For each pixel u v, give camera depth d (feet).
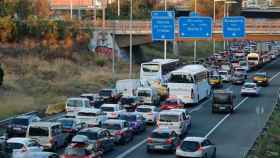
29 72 455.63
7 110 315.99
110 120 255.70
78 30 581.94
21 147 202.08
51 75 463.83
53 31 549.95
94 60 556.10
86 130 225.76
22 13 600.39
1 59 466.70
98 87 445.37
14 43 515.91
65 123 250.37
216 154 228.43
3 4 578.66
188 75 378.32
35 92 393.70
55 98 380.17
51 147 226.79
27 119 254.06
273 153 230.89
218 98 350.23
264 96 434.71
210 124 308.19
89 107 311.47
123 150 237.45
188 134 277.64
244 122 314.96
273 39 599.57
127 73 539.29
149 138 231.50
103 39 595.47
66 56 535.60
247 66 615.16
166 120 267.18
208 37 450.30
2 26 512.22
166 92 410.11
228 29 474.08
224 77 533.14
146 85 406.21
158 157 222.69
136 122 276.21
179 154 208.85
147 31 608.60
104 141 225.97
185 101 376.68
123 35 608.19
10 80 409.69
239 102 400.26
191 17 450.30
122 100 345.72
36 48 521.24
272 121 301.43
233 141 257.96
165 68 436.76
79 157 195.00
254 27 595.47
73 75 483.10
